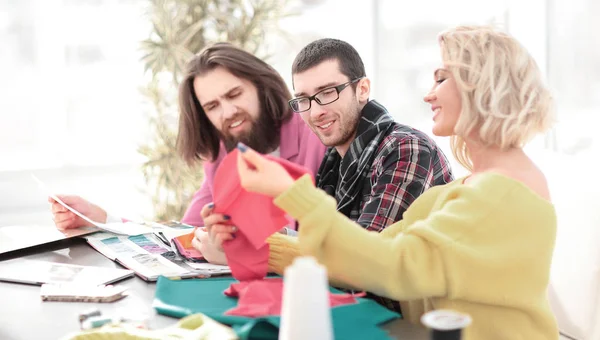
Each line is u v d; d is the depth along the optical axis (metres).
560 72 2.94
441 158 1.75
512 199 1.19
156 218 3.34
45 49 3.37
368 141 1.76
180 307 1.19
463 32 1.28
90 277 1.43
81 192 3.48
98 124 3.49
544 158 2.01
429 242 1.18
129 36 3.49
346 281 1.19
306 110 1.80
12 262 1.60
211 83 2.05
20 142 3.36
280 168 1.16
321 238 1.16
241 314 1.12
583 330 1.74
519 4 3.12
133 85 3.52
